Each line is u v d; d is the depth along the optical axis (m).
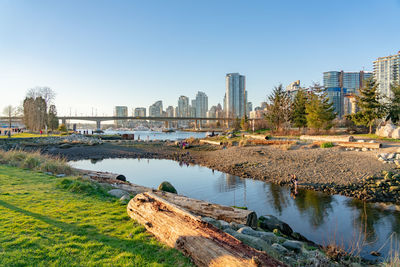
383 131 26.20
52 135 55.78
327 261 5.21
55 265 3.95
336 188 13.49
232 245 4.14
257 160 21.97
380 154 17.06
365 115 29.92
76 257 4.27
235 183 15.97
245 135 40.34
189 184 16.12
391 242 7.12
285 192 13.54
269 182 15.84
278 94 42.09
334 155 19.30
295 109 41.72
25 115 71.56
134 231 5.55
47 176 11.87
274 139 33.22
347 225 9.05
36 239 4.79
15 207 6.80
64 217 6.29
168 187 11.34
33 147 35.88
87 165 24.80
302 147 24.66
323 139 27.03
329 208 10.88
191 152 33.59
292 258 5.07
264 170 18.69
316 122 34.97
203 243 4.28
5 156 17.14
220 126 149.62
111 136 60.94
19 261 3.96
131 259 4.27
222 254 3.86
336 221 9.45
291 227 9.02
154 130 184.25
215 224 6.49
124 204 7.97
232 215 7.20
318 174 15.99
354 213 10.20
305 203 11.62
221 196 13.23
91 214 6.73
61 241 4.85
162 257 4.39
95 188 9.74
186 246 4.44
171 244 4.80
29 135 53.16
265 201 12.09
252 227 7.28
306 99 40.97
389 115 29.94
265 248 5.17
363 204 11.25
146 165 24.61
